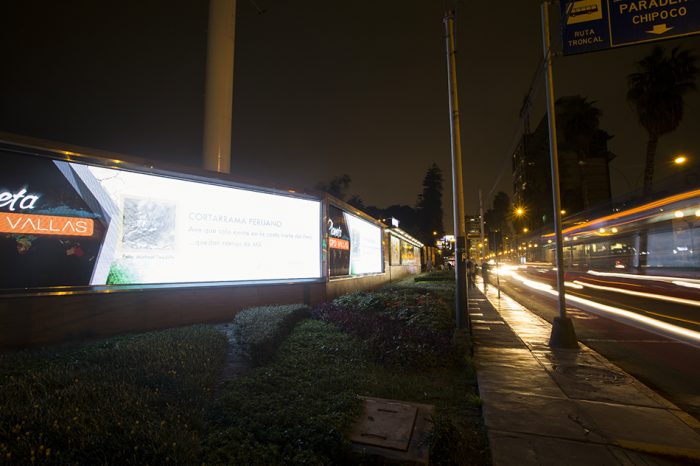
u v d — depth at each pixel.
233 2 15.83
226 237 10.59
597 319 13.84
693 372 7.43
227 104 15.33
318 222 13.61
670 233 34.19
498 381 6.38
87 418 3.56
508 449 4.13
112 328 8.17
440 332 8.83
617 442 4.27
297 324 9.05
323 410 4.52
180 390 4.60
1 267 6.91
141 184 8.98
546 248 78.69
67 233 7.71
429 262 58.75
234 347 7.21
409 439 3.99
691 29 7.11
